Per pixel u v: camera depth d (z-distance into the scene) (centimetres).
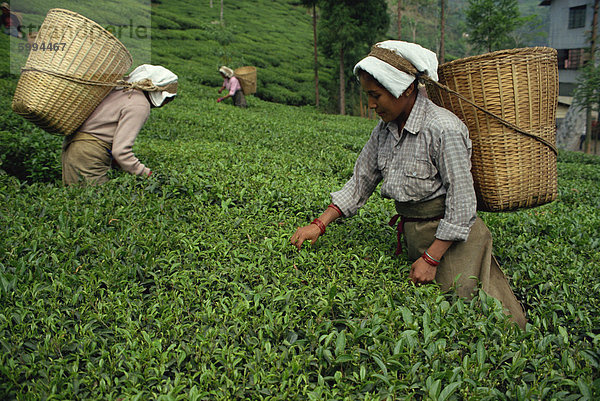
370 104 251
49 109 364
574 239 387
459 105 252
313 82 3500
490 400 192
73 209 334
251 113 1425
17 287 240
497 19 2406
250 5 5525
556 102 257
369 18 2666
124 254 280
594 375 214
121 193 373
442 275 275
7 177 420
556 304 263
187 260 280
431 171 254
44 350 197
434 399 185
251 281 267
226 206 375
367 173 293
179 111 1113
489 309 246
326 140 957
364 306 240
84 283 246
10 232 289
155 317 232
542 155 254
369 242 326
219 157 562
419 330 230
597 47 2052
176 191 398
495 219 422
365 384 193
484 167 255
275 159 610
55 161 525
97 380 188
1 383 183
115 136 396
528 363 215
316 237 294
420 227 273
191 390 178
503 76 241
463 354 229
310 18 5750
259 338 212
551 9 2816
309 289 257
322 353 205
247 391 188
